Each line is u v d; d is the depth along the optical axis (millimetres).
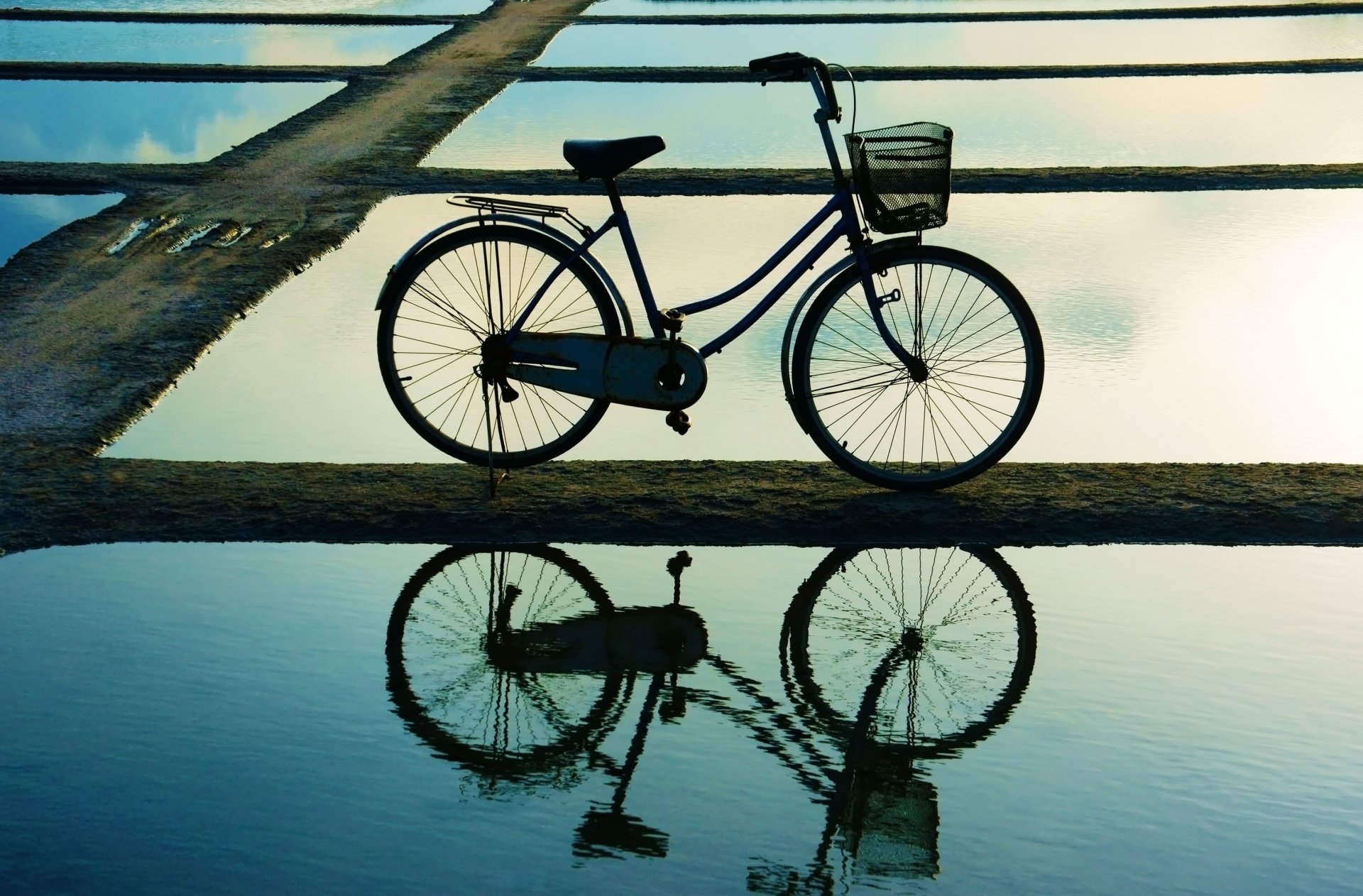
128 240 9102
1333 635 4363
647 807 3541
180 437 6023
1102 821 3469
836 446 5418
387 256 8883
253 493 5352
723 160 11508
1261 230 9250
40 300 7824
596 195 10352
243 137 12703
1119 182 10461
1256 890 3225
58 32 18812
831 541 5039
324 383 6680
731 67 15438
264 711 3973
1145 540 5012
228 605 4582
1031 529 5090
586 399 6359
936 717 3939
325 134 12383
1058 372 6723
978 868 3301
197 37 18578
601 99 14297
